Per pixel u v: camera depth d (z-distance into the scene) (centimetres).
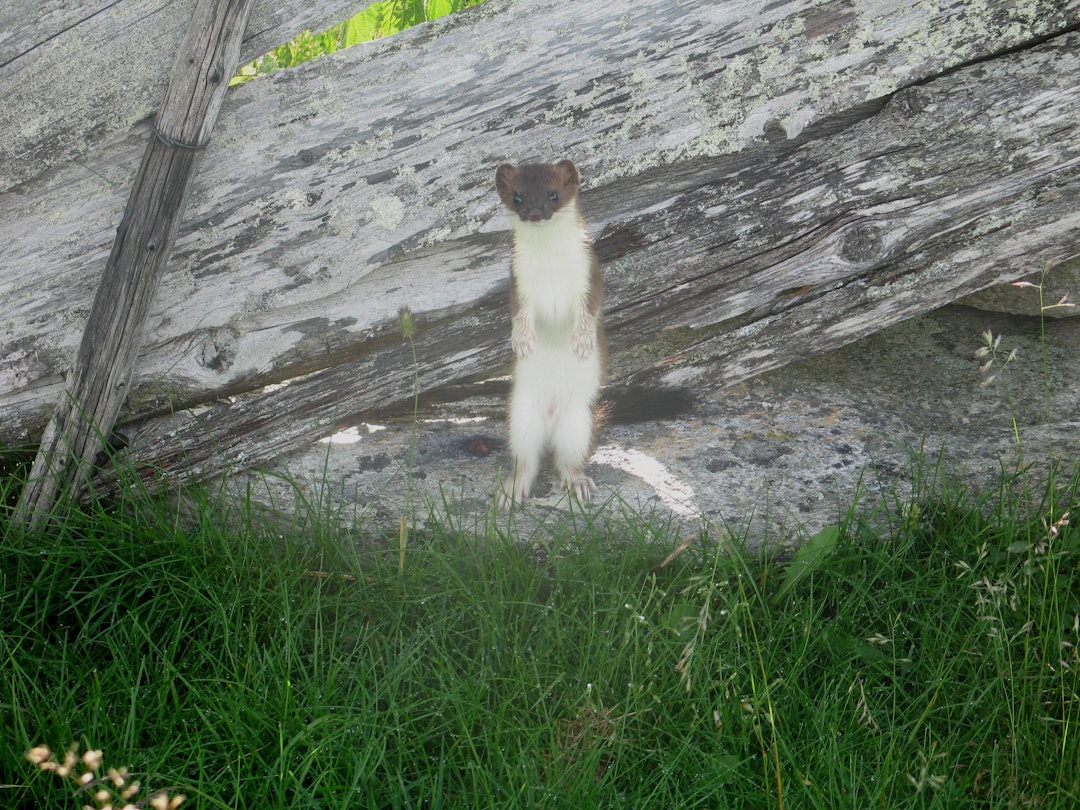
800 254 152
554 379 152
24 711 133
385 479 155
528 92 153
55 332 155
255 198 153
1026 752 130
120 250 150
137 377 157
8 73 149
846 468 153
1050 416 155
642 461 155
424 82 153
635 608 136
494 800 127
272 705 133
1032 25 147
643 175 155
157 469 155
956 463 153
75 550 147
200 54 148
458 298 158
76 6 149
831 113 150
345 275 154
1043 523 138
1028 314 169
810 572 141
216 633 140
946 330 169
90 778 116
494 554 145
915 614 142
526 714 133
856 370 165
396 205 153
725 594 141
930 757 127
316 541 148
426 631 140
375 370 157
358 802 127
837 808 126
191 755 129
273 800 128
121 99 150
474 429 161
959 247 151
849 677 136
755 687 131
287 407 157
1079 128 147
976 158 148
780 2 150
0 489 156
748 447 156
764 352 157
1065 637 137
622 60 152
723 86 151
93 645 142
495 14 152
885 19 149
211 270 154
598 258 155
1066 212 149
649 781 129
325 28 152
